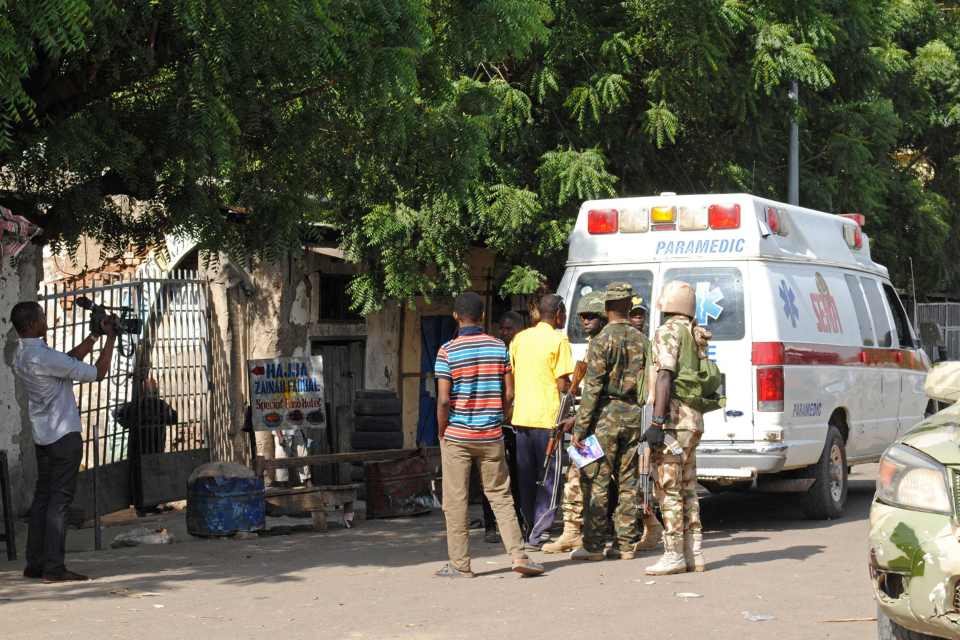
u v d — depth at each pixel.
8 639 6.40
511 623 6.79
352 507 11.80
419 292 15.44
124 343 12.90
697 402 8.41
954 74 24.08
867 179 19.88
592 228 11.42
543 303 9.91
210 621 6.90
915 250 22.42
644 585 7.98
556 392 9.83
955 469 5.10
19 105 8.15
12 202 9.39
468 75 14.98
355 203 13.60
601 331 9.29
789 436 10.73
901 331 13.73
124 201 11.48
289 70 9.17
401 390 17.03
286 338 14.88
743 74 16.11
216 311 14.38
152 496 12.98
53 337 12.30
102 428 13.16
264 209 10.24
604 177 14.59
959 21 25.20
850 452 12.12
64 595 7.81
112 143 8.56
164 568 9.05
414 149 10.38
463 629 6.64
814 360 11.23
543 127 15.32
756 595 7.57
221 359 14.35
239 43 8.29
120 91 9.16
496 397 8.45
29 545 8.55
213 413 14.17
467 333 8.52
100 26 7.82
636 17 14.87
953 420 5.43
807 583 7.98
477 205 13.93
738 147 17.48
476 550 9.93
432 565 9.07
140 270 15.05
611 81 14.50
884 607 5.26
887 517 5.25
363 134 10.09
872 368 12.53
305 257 15.17
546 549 9.75
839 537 10.29
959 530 5.00
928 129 25.27
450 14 9.86
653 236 11.16
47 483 8.53
